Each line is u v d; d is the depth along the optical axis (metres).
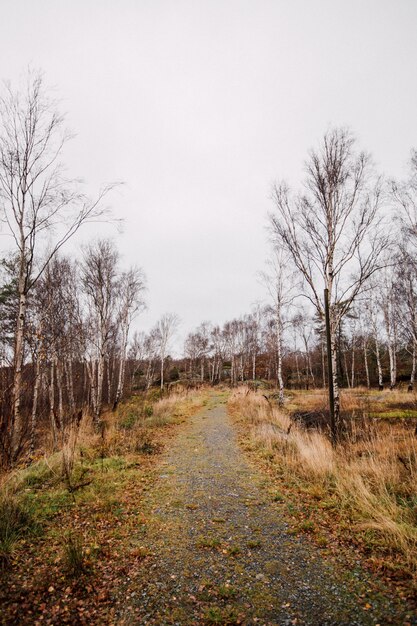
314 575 3.83
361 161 10.80
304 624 3.07
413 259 16.41
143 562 4.16
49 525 4.98
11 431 7.52
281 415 13.94
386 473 6.29
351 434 9.76
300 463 7.76
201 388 37.66
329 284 10.76
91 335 18.88
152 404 19.61
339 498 5.85
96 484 6.61
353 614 3.17
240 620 3.15
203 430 13.20
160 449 10.07
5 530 4.52
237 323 51.03
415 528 4.42
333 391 9.96
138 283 23.86
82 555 4.09
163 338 40.25
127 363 40.72
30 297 15.81
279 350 20.53
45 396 16.14
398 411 14.27
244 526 5.14
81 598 3.46
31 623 3.09
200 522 5.29
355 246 10.75
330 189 10.94
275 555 4.30
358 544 4.41
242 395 24.09
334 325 10.70
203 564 4.12
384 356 37.69
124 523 5.20
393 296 24.34
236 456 9.23
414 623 2.98
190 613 3.27
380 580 3.65
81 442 9.54
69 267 18.36
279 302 21.14
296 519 5.30
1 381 7.98
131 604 3.40
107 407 22.72
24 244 9.28
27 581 3.67
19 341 8.71
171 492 6.59
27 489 6.19
